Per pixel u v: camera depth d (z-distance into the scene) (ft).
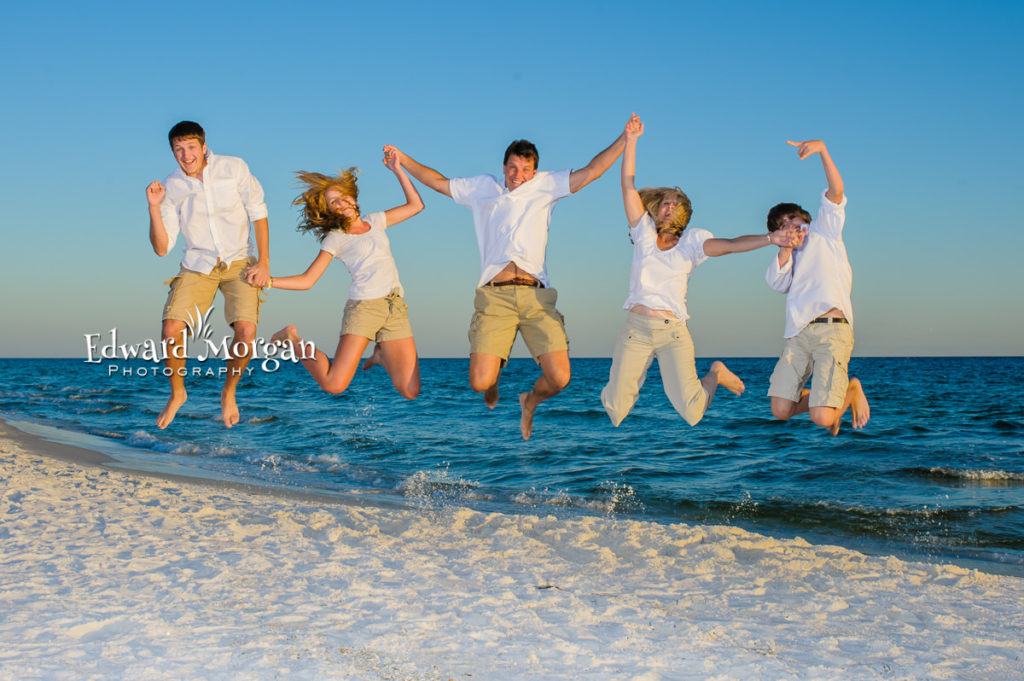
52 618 14.71
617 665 13.55
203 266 19.81
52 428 62.18
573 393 118.73
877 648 15.60
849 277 19.36
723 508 36.17
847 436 61.46
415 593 17.56
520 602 17.34
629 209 19.29
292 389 120.67
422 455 52.26
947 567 23.15
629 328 19.66
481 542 24.32
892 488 40.91
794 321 19.43
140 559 19.29
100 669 12.20
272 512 27.40
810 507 36.35
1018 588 21.08
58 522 23.67
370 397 103.50
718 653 14.61
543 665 13.38
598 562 22.44
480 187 19.35
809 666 14.12
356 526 26.13
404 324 20.07
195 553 20.21
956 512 35.06
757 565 22.63
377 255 19.81
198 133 18.97
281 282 19.53
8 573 17.78
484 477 44.37
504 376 195.62
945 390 117.19
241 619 15.15
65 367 270.05
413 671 12.77
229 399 20.61
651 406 86.58
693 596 19.06
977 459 49.60
